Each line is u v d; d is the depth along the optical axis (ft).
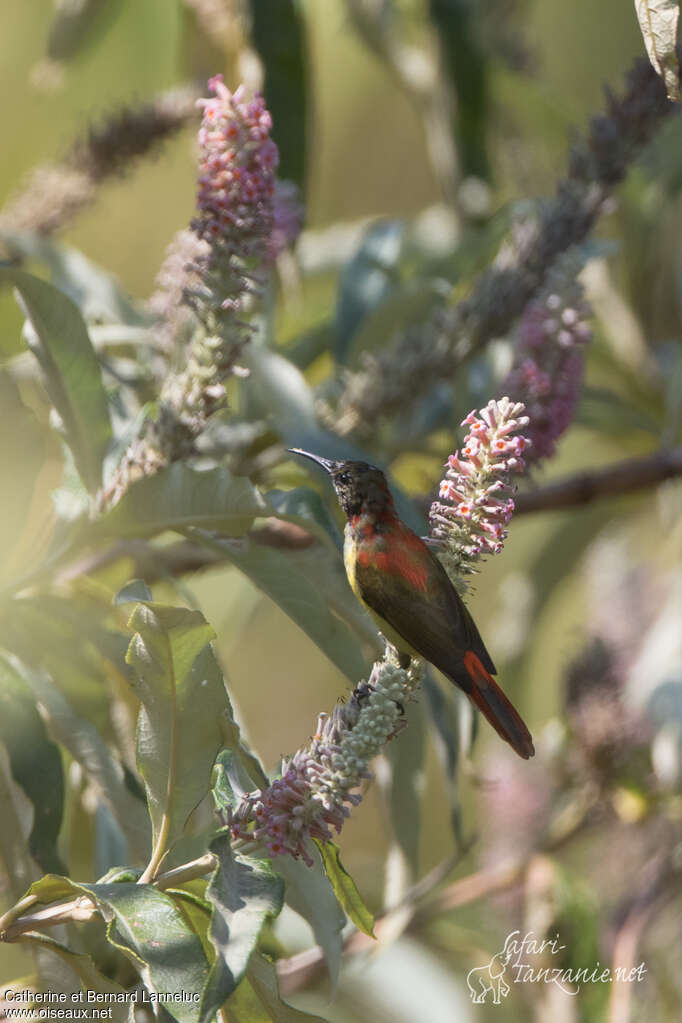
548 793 28.35
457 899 27.14
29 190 26.48
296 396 21.75
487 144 32.42
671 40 15.53
